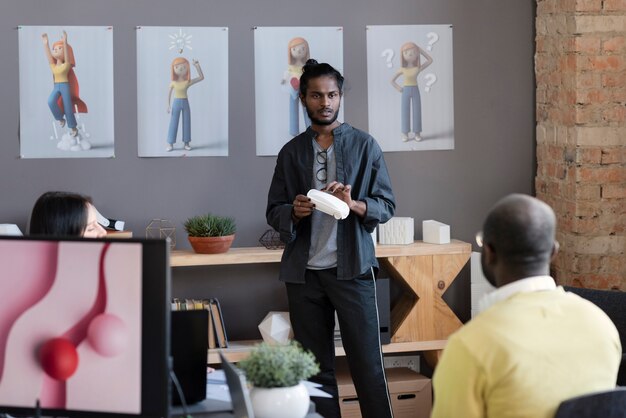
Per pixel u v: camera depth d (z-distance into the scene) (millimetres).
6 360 2492
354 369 4785
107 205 5516
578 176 5414
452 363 2406
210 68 5551
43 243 2480
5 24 5391
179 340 2834
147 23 5492
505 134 5836
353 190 4742
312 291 4770
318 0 5609
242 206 5625
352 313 4707
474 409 2377
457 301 5859
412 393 5543
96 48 5457
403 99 5715
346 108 5676
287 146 4848
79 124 5465
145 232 5555
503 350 2363
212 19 5543
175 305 5328
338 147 4715
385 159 5750
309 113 4750
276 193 4879
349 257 4672
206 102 5555
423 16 5711
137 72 5492
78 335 2459
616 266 5484
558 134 5594
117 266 2436
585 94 5371
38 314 2482
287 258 4781
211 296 5625
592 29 5340
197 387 2857
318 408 4777
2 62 5395
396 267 5422
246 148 5609
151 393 2426
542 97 5770
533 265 2498
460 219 5828
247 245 5641
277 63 5602
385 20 5676
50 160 5457
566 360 2402
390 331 5531
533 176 5895
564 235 5582
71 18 5434
